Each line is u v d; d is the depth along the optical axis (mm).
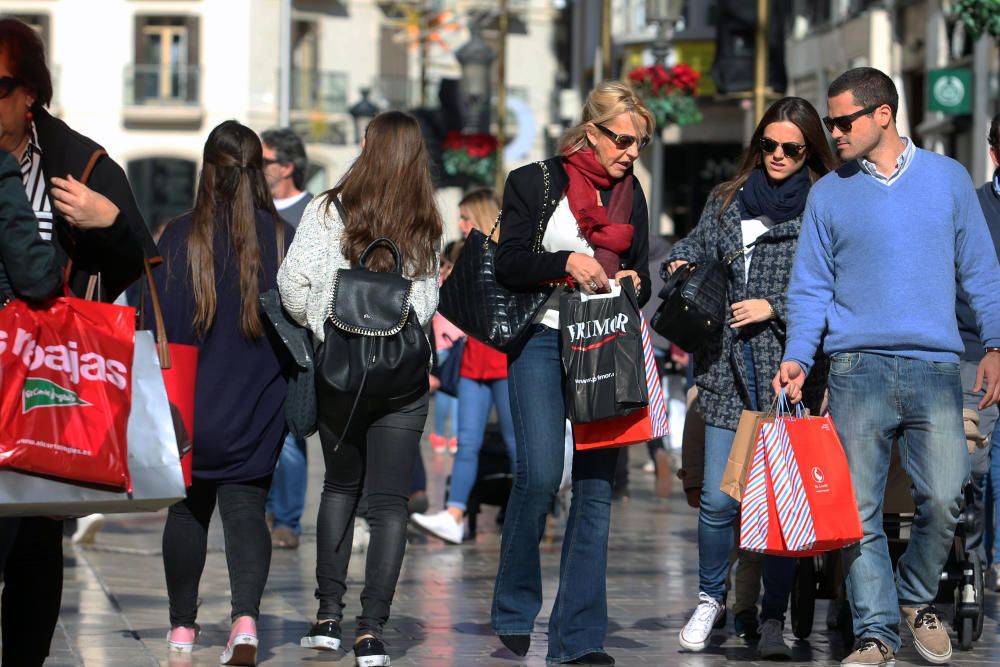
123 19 149000
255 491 20797
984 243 20891
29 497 14773
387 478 20406
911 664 21344
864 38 89438
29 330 14898
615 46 125438
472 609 25578
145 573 29297
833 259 20938
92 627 23359
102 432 15000
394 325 20062
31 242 14961
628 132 20312
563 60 157125
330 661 20938
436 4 149500
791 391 20766
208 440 20406
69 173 15828
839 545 20344
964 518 22953
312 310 20500
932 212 20562
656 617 25016
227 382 20578
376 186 20531
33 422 14711
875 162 20734
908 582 21500
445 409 58750
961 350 20672
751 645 22703
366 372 19938
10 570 16312
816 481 20203
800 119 21828
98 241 15680
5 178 15031
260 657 21188
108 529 35875
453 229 105000
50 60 148500
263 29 148875
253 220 20938
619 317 19938
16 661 16391
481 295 20219
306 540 34562
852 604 21047
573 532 20656
